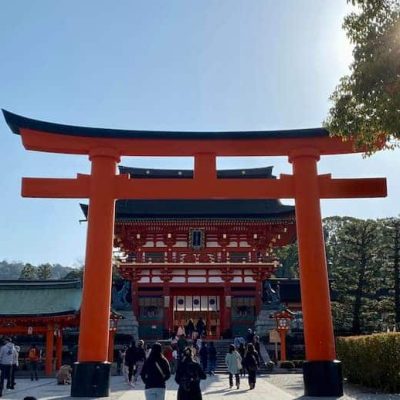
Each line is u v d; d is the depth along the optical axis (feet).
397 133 43.29
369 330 154.30
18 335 126.41
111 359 115.34
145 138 61.16
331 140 61.72
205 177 61.87
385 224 162.71
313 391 54.54
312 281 57.93
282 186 61.77
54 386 79.66
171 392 67.67
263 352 124.47
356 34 46.68
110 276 59.41
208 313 162.81
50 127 60.03
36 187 61.36
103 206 60.08
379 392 60.54
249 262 158.10
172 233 160.97
